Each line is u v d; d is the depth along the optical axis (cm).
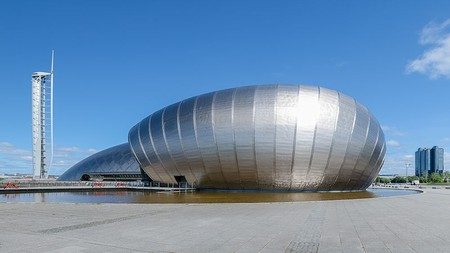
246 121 4156
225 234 1211
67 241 1079
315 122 4106
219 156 4278
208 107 4384
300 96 4166
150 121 5088
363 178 4659
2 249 968
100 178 7400
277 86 4288
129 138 5691
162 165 4909
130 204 2252
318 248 1002
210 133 4300
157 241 1089
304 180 4184
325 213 1820
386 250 977
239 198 3250
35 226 1367
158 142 4850
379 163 4919
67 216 1672
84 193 4591
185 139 4503
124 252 943
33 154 8619
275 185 4241
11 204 2239
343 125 4209
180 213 1798
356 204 2353
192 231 1266
